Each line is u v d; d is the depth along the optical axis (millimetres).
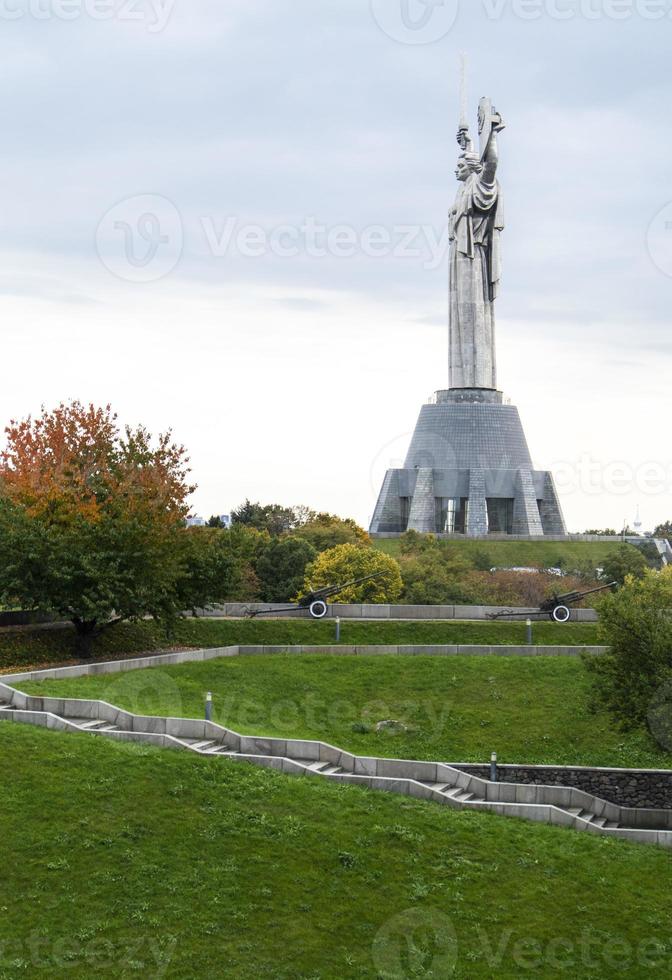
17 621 76000
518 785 53531
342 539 128250
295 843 46469
